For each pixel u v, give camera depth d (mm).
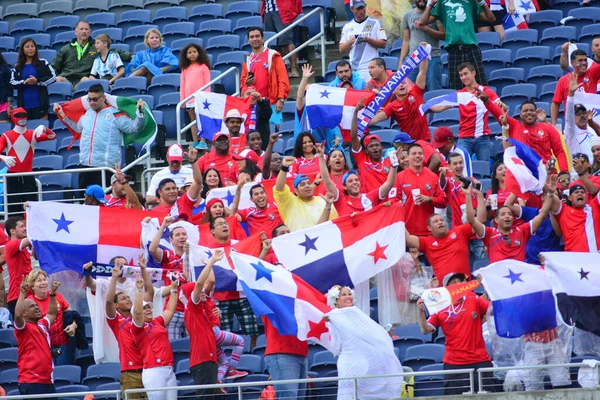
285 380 35875
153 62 62406
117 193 46750
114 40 67812
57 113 52688
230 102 51438
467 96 49781
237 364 40656
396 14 61406
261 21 65500
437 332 41844
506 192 44156
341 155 44969
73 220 43781
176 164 47656
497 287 38250
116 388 40969
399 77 47938
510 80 57625
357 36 56844
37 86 59938
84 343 43188
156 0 71500
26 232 44750
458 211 43875
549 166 42250
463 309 37594
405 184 43875
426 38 56062
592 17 62219
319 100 48719
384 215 41219
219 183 46375
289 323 37844
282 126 55250
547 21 62562
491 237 42156
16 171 52750
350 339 36562
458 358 37406
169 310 39469
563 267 38656
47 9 72375
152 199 47594
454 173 44062
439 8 55375
